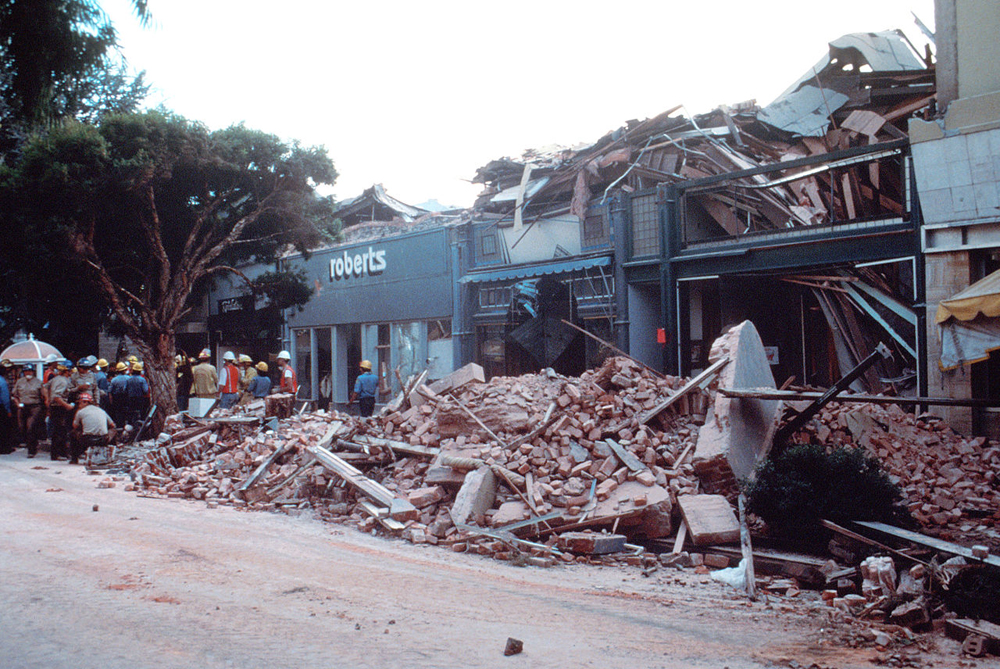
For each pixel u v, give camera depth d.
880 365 14.33
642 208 18.03
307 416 13.46
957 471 10.20
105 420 14.28
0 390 17.19
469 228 22.84
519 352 19.70
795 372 17.23
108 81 23.81
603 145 21.00
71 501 10.11
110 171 16.88
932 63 20.03
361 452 11.13
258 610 4.99
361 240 27.91
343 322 28.08
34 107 6.17
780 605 6.03
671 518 8.42
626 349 18.20
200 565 6.38
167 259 19.34
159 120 17.91
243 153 19.38
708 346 18.25
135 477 12.51
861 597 6.01
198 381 17.61
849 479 7.64
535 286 19.73
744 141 19.08
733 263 16.09
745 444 9.41
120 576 5.80
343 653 4.14
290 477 10.81
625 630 5.07
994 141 12.17
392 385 25.98
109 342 31.92
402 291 25.28
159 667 3.80
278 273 22.91
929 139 12.84
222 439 13.43
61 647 4.07
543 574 7.02
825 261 14.59
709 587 6.66
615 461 9.19
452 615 5.20
